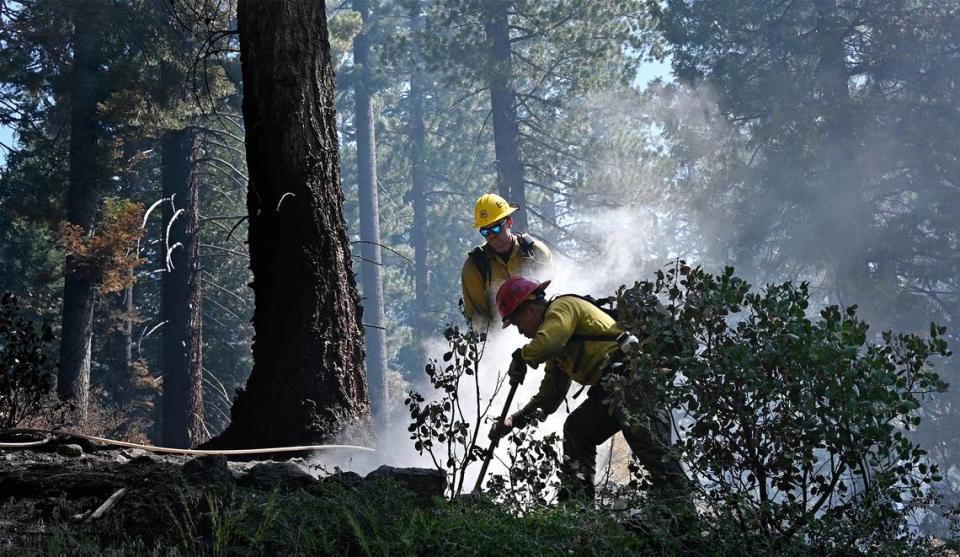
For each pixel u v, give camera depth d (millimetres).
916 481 3492
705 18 22891
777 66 22938
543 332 4336
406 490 3854
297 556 3287
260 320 6344
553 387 4734
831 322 3453
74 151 18766
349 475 4039
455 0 24734
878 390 3369
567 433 4504
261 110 6414
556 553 3273
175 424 18500
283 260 6277
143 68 18703
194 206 19625
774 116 22031
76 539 3395
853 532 3408
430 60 25203
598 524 3396
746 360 3479
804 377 3451
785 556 3375
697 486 3635
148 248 26141
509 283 4562
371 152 36969
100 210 19953
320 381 6148
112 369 24484
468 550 3250
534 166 25641
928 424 18891
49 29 18922
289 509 3586
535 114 26438
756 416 3576
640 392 3824
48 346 22781
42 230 23234
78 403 16125
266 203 6375
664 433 4121
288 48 6398
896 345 3576
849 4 23078
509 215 6406
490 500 3822
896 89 23062
